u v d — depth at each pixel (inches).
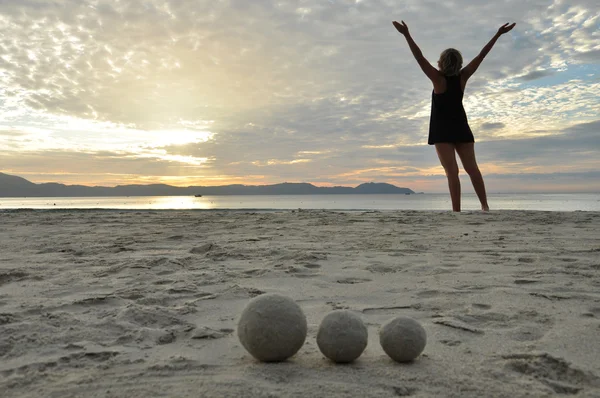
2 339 89.4
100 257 193.9
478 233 251.8
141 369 74.9
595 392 66.8
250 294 128.2
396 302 120.5
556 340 88.3
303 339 77.4
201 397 63.5
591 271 151.0
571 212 371.2
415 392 65.6
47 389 67.9
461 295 124.8
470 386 67.8
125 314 104.6
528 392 66.2
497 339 90.2
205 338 91.7
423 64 376.5
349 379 69.9
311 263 172.2
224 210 600.1
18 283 145.8
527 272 151.7
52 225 348.5
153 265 171.0
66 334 92.7
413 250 200.7
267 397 63.2
